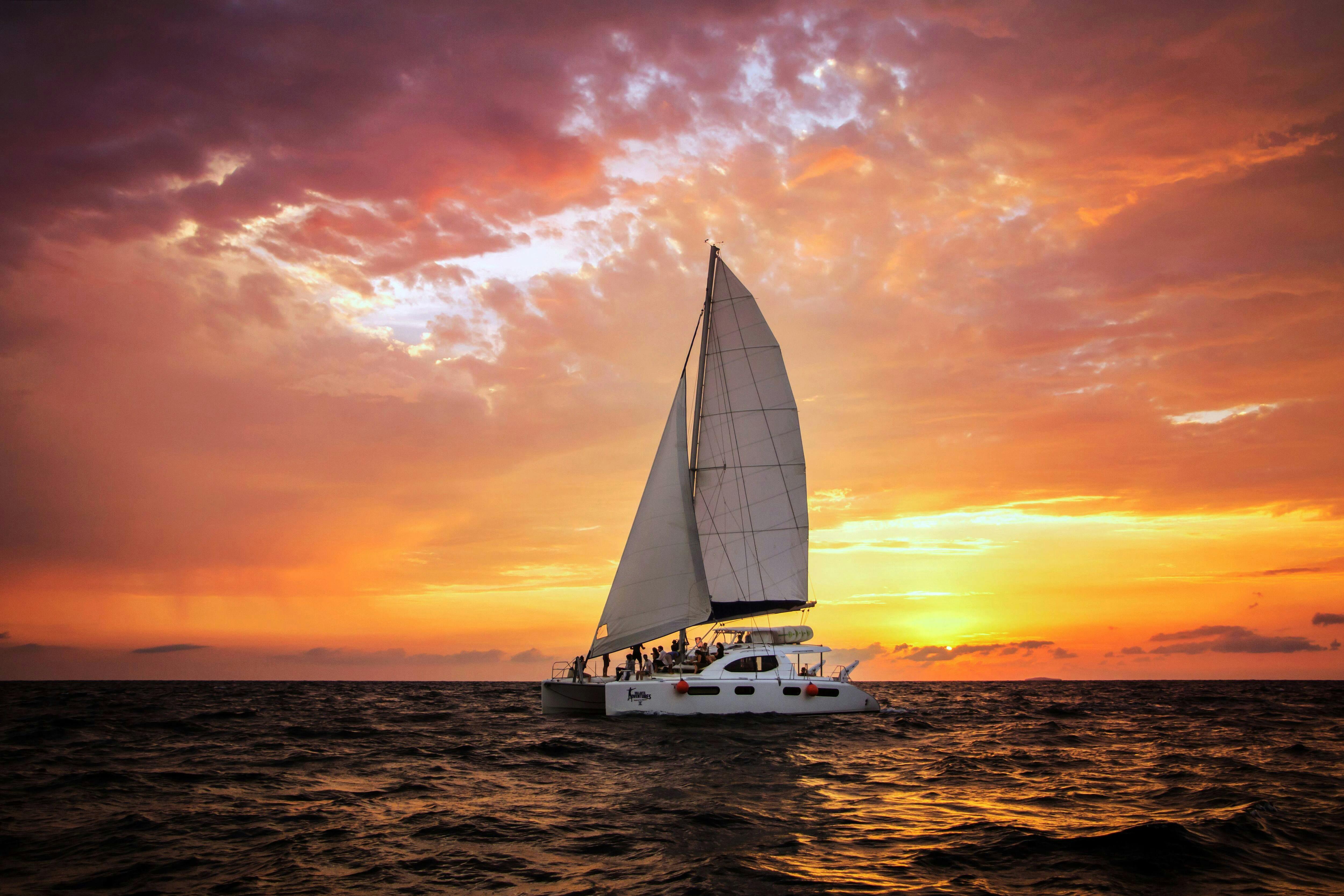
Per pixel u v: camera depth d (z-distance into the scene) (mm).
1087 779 20172
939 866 12359
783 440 33469
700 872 12016
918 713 39938
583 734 27531
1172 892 11172
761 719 30125
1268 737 30953
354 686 128500
